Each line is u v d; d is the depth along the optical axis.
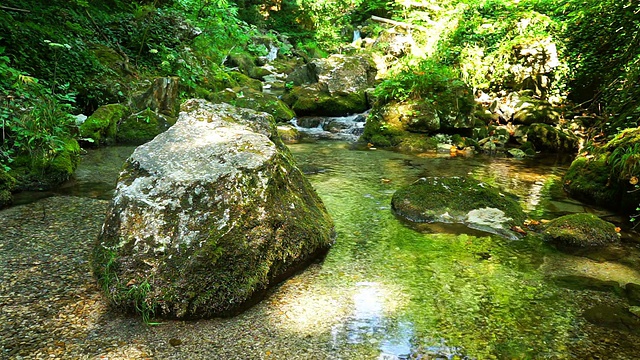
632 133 5.05
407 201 4.34
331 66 11.28
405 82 9.02
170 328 2.30
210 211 2.61
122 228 2.56
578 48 9.91
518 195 5.16
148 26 10.23
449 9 13.03
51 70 7.42
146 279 2.39
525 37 10.27
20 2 7.89
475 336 2.34
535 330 2.41
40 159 4.75
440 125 8.37
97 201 4.27
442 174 6.07
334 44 19.19
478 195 4.34
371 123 8.58
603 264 3.31
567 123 8.92
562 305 2.69
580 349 2.25
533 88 10.21
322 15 20.27
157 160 2.94
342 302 2.64
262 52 15.47
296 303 2.60
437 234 3.82
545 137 8.16
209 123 3.57
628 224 4.23
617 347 2.27
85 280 2.74
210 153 2.98
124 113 7.65
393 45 14.04
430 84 8.84
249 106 9.76
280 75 14.75
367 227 3.93
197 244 2.48
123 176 2.88
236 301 2.44
